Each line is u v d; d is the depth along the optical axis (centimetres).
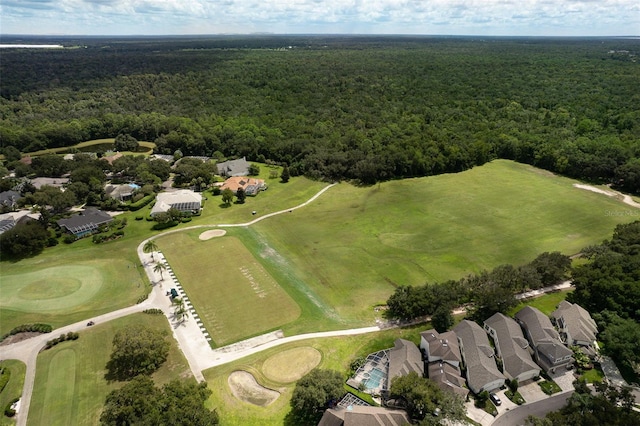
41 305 7956
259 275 8894
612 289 7144
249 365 6425
